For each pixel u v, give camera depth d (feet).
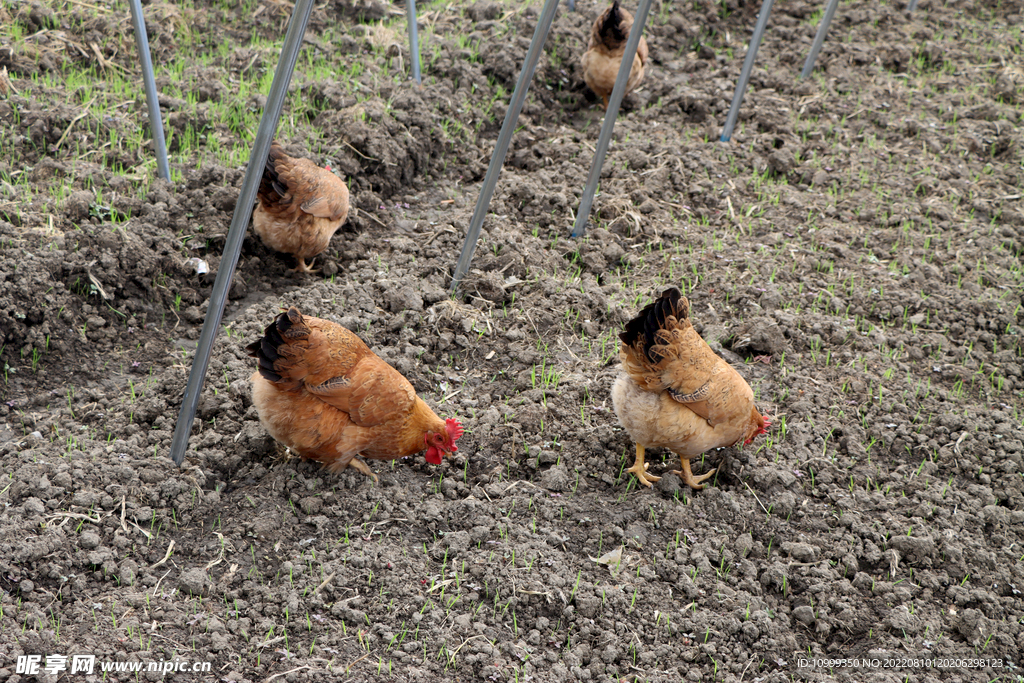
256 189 13.46
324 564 13.65
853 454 17.11
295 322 13.23
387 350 18.52
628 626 13.52
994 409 18.94
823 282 22.31
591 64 29.30
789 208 25.89
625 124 30.12
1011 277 22.99
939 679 12.87
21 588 12.37
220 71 27.07
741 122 30.55
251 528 14.14
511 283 21.09
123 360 17.98
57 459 14.57
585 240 23.76
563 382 18.48
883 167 27.94
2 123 21.63
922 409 18.45
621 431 17.26
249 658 11.98
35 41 25.49
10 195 19.63
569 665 12.79
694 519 15.49
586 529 15.17
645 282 22.35
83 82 24.93
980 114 30.99
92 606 12.42
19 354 17.04
